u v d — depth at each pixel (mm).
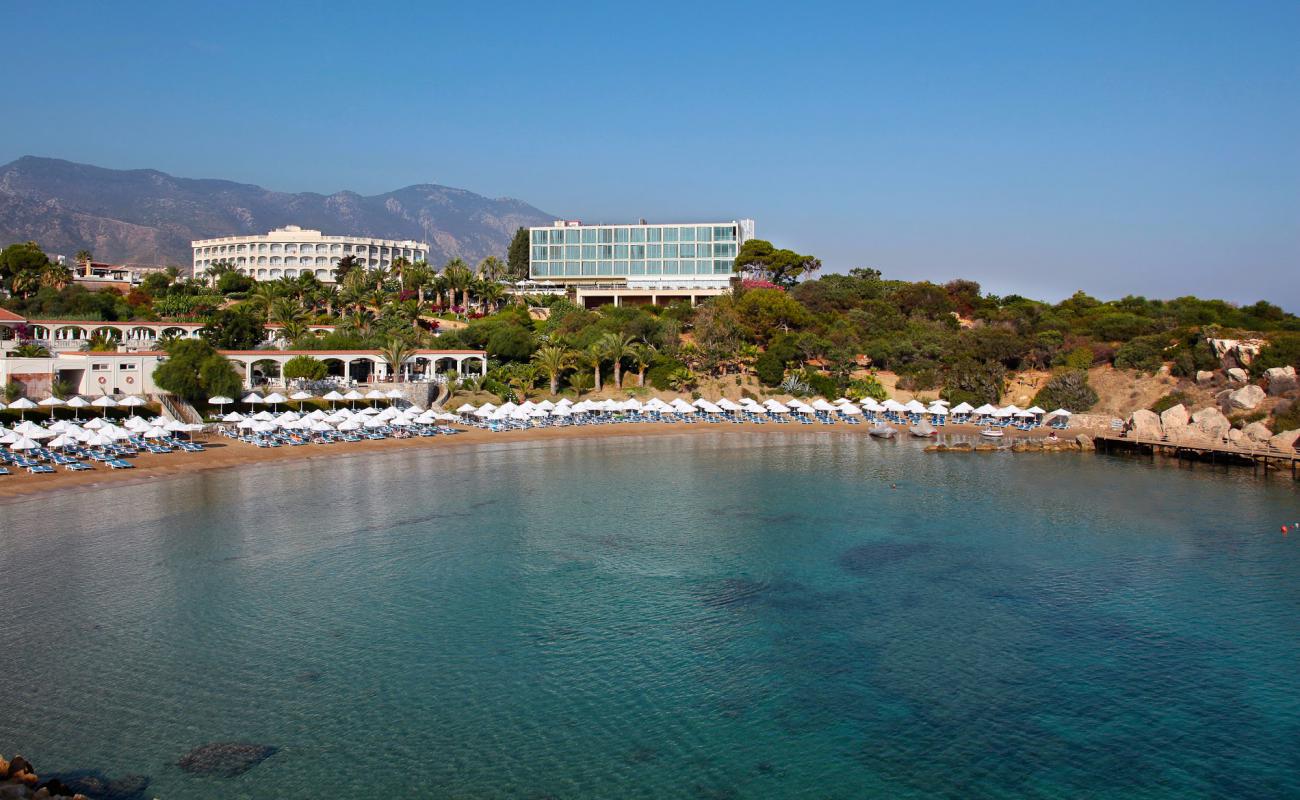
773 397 119938
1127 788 25797
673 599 40906
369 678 32062
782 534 52906
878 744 28031
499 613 38844
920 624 37969
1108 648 35562
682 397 117562
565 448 87438
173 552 46938
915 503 62438
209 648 34375
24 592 40156
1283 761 27281
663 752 27406
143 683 31172
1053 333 129750
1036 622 38281
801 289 165750
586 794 25016
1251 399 95438
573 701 30641
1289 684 32375
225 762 26156
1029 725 29344
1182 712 30281
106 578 42406
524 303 156875
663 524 55250
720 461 80875
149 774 25391
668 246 192125
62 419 78812
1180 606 40406
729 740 28156
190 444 77562
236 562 45500
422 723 28891
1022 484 70562
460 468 74875
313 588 41688
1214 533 53844
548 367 115125
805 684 32156
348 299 148375
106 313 131000
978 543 51188
